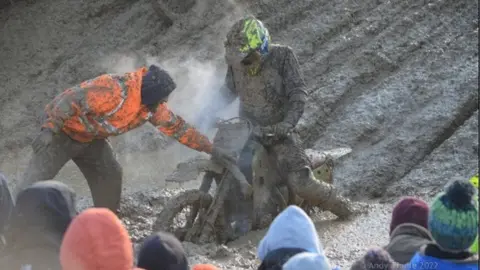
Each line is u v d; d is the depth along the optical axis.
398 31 27.89
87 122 15.52
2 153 28.16
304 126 25.08
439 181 21.02
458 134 22.50
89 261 8.80
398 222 11.06
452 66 25.84
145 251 9.46
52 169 15.75
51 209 10.20
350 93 26.55
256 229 17.17
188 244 15.87
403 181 21.52
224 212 16.55
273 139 16.78
